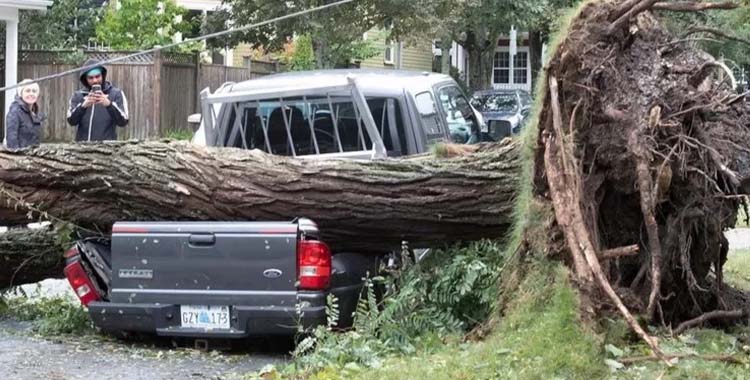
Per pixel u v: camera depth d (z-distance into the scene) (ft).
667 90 32.55
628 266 34.40
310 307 35.58
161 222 37.06
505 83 225.56
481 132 55.26
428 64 199.93
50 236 45.29
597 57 32.81
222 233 36.27
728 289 38.24
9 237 45.19
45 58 120.88
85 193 39.52
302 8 111.14
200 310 36.55
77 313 41.52
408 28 113.70
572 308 30.37
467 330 37.11
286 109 45.88
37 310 46.03
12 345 38.45
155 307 36.68
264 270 35.96
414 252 40.81
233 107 46.50
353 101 43.21
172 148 39.14
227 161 38.37
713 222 34.14
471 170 37.63
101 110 57.16
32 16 139.85
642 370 28.43
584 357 28.91
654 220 31.32
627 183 32.91
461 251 38.14
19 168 39.47
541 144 33.45
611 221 34.06
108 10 132.16
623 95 32.63
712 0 36.40
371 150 45.06
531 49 178.40
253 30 119.55
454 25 126.31
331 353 33.27
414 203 37.60
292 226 35.96
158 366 34.99
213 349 37.93
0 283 46.29
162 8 128.67
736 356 29.86
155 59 117.08
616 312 31.35
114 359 36.04
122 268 36.99
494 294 35.91
